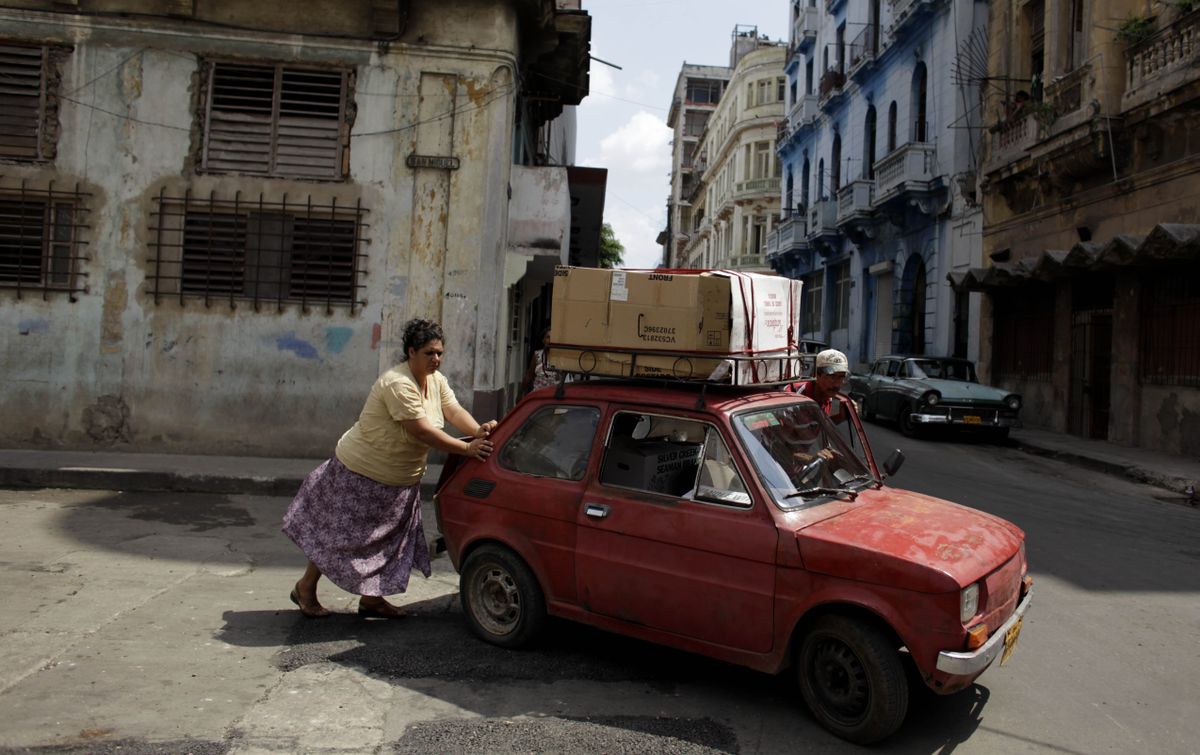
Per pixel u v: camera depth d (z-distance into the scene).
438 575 6.12
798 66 37.53
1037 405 17.19
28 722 3.53
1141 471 11.64
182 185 10.06
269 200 10.12
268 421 10.16
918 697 4.14
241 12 10.09
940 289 21.45
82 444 9.98
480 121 10.29
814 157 34.28
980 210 19.39
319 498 4.79
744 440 4.03
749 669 4.42
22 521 7.24
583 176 13.45
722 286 4.24
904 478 10.98
